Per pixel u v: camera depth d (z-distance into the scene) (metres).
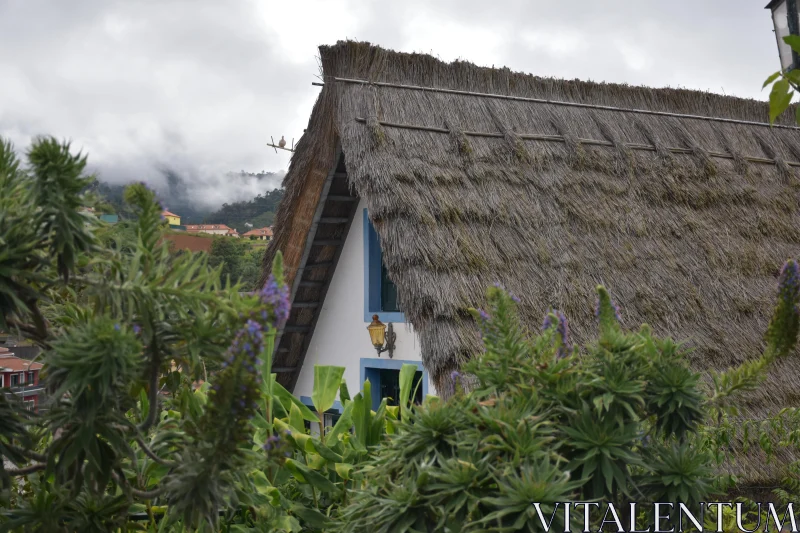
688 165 8.24
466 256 6.22
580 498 2.54
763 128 9.39
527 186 7.20
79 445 2.33
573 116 8.16
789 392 6.27
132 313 2.34
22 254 2.25
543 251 6.63
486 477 2.41
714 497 4.64
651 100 8.81
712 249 7.47
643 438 2.75
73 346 2.19
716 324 6.80
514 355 2.77
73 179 2.25
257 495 3.24
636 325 6.42
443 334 5.63
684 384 2.69
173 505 2.52
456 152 7.18
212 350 2.38
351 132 6.93
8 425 2.41
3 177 2.35
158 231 2.42
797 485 4.48
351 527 2.70
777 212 8.33
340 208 8.45
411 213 6.34
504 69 8.10
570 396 2.64
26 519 2.63
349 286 8.69
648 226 7.43
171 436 2.61
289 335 9.23
